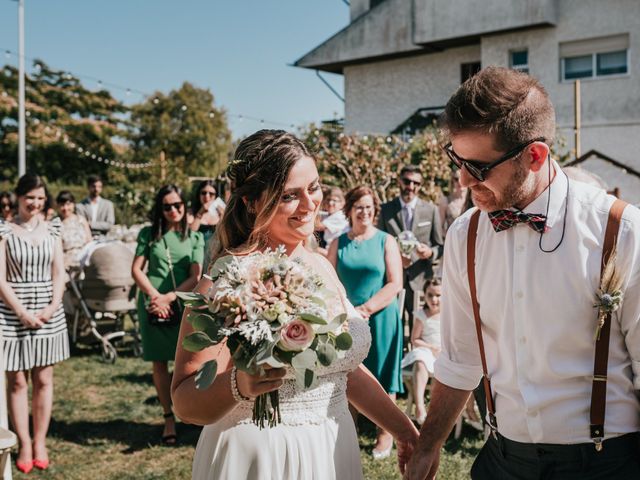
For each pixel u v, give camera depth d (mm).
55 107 36250
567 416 1825
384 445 4656
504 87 1728
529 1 16641
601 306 1725
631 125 15906
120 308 7633
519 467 1927
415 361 5203
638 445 1837
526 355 1871
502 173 1758
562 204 1816
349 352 2133
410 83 19922
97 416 5723
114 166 27594
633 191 14508
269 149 2070
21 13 18594
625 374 1821
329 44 20906
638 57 15711
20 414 4574
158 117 44688
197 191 6430
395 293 4523
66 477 4449
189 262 5230
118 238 12141
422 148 12734
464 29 17734
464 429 5176
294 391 2027
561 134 14852
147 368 7406
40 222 4727
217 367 1882
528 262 1841
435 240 6840
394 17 19578
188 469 4574
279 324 1686
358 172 12594
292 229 2105
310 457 2018
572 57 16766
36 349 4566
